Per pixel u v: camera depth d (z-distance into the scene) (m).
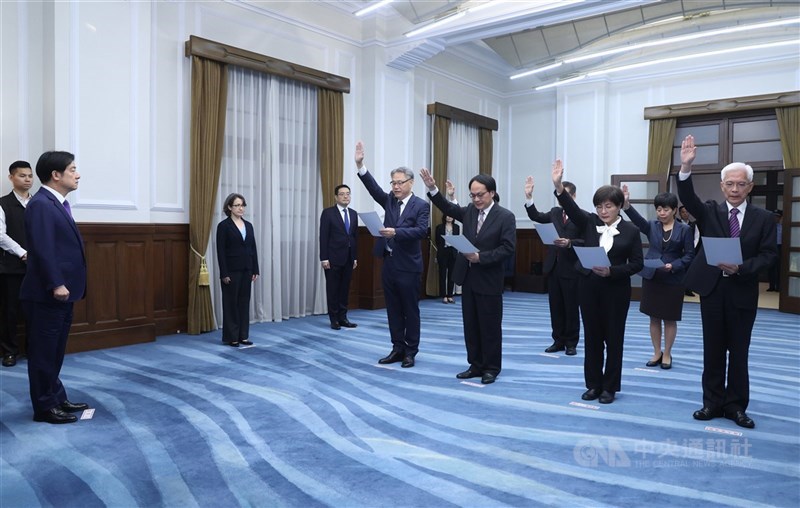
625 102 10.01
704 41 8.97
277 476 2.51
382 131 8.13
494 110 11.01
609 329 3.57
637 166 9.91
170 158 5.98
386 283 4.60
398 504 2.24
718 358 3.25
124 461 2.68
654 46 9.20
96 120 5.14
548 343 5.61
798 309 7.73
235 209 5.37
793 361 4.84
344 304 6.50
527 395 3.78
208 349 5.21
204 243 6.09
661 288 4.45
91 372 4.32
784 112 8.52
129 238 5.35
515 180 11.18
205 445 2.88
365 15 8.01
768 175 12.55
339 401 3.63
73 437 2.99
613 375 3.59
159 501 2.28
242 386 3.97
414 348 4.60
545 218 5.27
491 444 2.89
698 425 3.18
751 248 3.06
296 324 6.68
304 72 7.11
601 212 3.46
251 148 6.65
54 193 3.20
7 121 4.89
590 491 2.35
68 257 3.19
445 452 2.79
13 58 4.90
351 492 2.35
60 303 3.19
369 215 4.23
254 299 6.74
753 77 8.87
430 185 4.25
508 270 10.66
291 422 3.24
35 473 2.55
